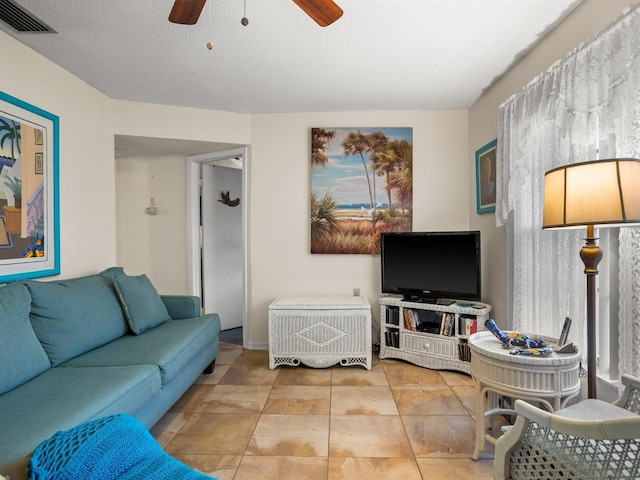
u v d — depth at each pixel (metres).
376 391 2.60
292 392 2.60
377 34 2.18
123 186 4.09
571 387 1.54
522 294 2.31
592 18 1.80
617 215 1.29
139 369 1.83
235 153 3.74
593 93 1.67
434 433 2.04
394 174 3.52
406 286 3.24
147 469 0.84
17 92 2.21
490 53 2.41
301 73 2.72
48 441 0.95
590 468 0.97
